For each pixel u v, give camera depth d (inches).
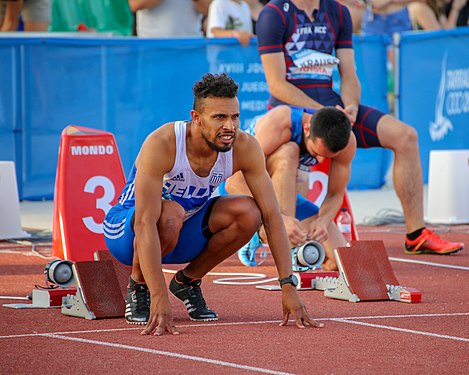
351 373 396.2
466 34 1343.5
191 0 1248.2
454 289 630.5
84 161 738.8
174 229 483.2
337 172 685.3
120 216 508.7
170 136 477.4
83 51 1141.1
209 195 502.6
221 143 467.8
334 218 733.3
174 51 1176.8
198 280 525.0
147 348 438.9
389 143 785.6
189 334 474.3
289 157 682.8
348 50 818.8
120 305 526.0
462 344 455.2
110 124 1160.8
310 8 794.8
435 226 1007.6
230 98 465.1
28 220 1013.8
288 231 644.1
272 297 598.9
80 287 522.0
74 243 731.4
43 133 1138.0
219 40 1191.6
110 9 1315.2
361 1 1437.0
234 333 478.3
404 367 406.9
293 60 789.2
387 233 944.9
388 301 586.9
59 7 1312.7
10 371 397.1
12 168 897.5
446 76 1336.1
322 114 654.5
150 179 473.7
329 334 477.4
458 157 1024.2
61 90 1137.4
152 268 471.5
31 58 1121.4
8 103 1115.9
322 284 621.3
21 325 498.9
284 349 440.1
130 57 1162.0
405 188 791.1
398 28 1467.8
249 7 1338.6
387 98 1295.5
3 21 1253.7
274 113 696.4
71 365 406.9
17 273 689.6
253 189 501.7
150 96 1174.3
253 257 741.3
